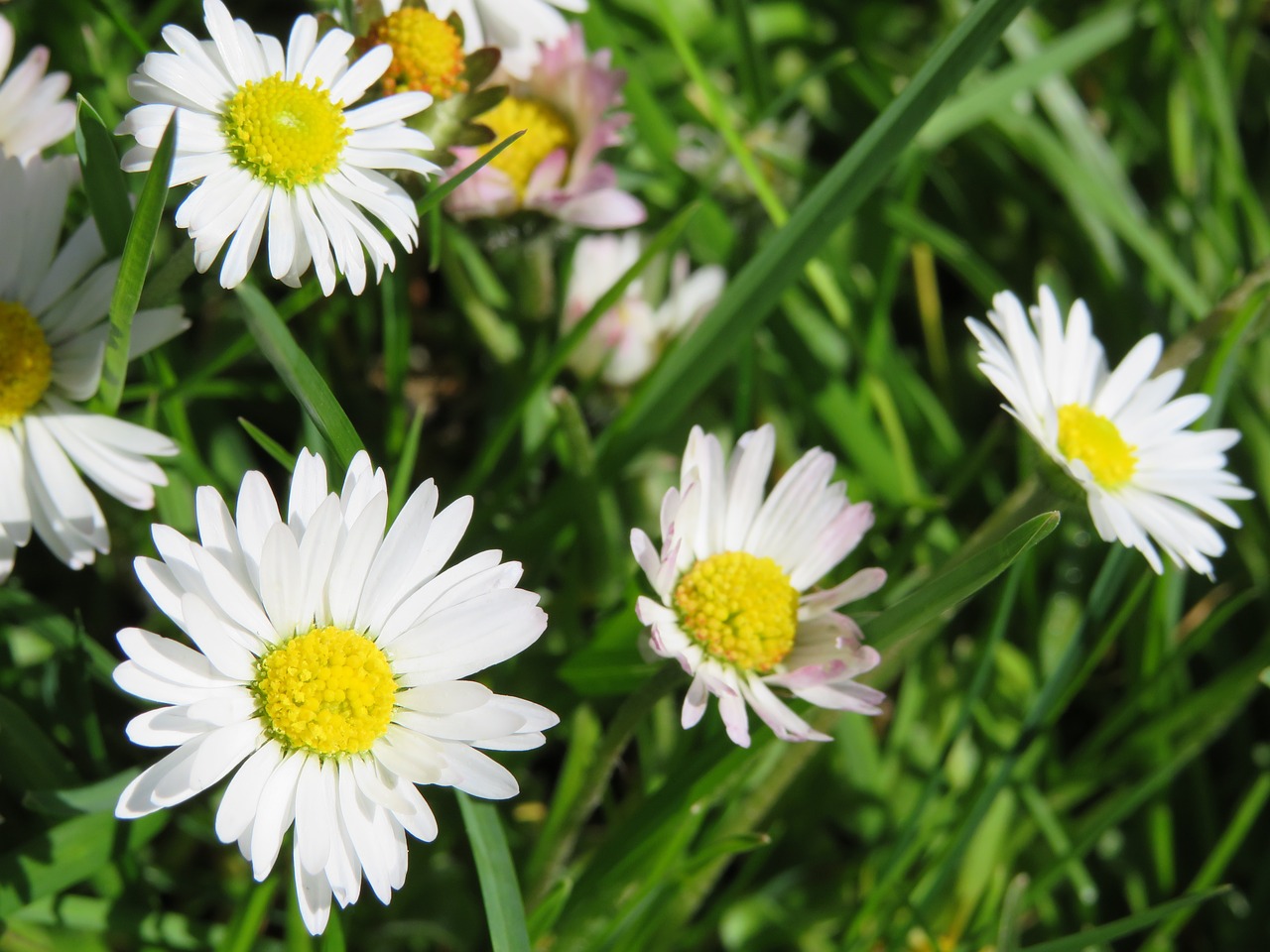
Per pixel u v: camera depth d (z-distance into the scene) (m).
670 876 0.22
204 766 0.19
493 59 0.22
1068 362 0.23
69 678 0.22
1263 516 0.26
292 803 0.19
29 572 0.24
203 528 0.19
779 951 0.24
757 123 0.26
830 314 0.26
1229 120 0.28
